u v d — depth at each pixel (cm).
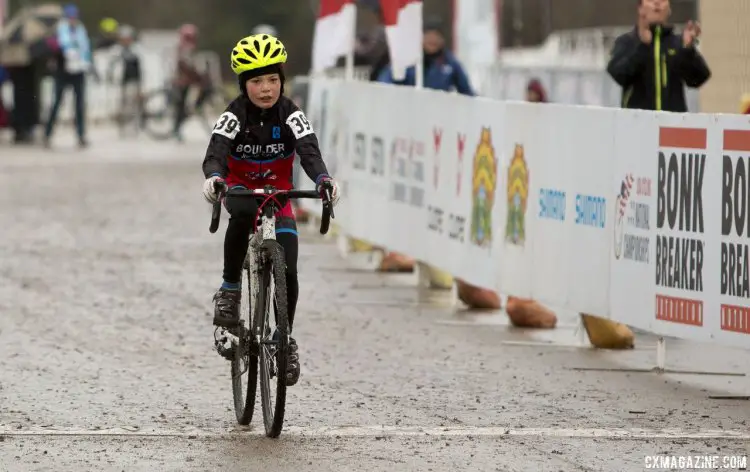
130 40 7888
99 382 2012
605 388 2022
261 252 1681
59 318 2530
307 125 1698
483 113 2580
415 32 3234
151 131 7806
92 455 1595
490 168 2559
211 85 7831
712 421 1811
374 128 3169
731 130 1956
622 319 2189
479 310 2736
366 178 3225
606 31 5450
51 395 1920
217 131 1692
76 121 6900
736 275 1959
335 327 2512
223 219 4088
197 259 3294
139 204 4438
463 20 5831
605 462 1583
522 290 2458
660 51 2628
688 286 2042
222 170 1664
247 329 1731
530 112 2414
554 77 4750
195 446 1641
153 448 1630
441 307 2772
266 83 1677
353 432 1717
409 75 3581
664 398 1956
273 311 1677
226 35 14338
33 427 1730
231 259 1747
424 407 1873
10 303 2680
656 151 2095
